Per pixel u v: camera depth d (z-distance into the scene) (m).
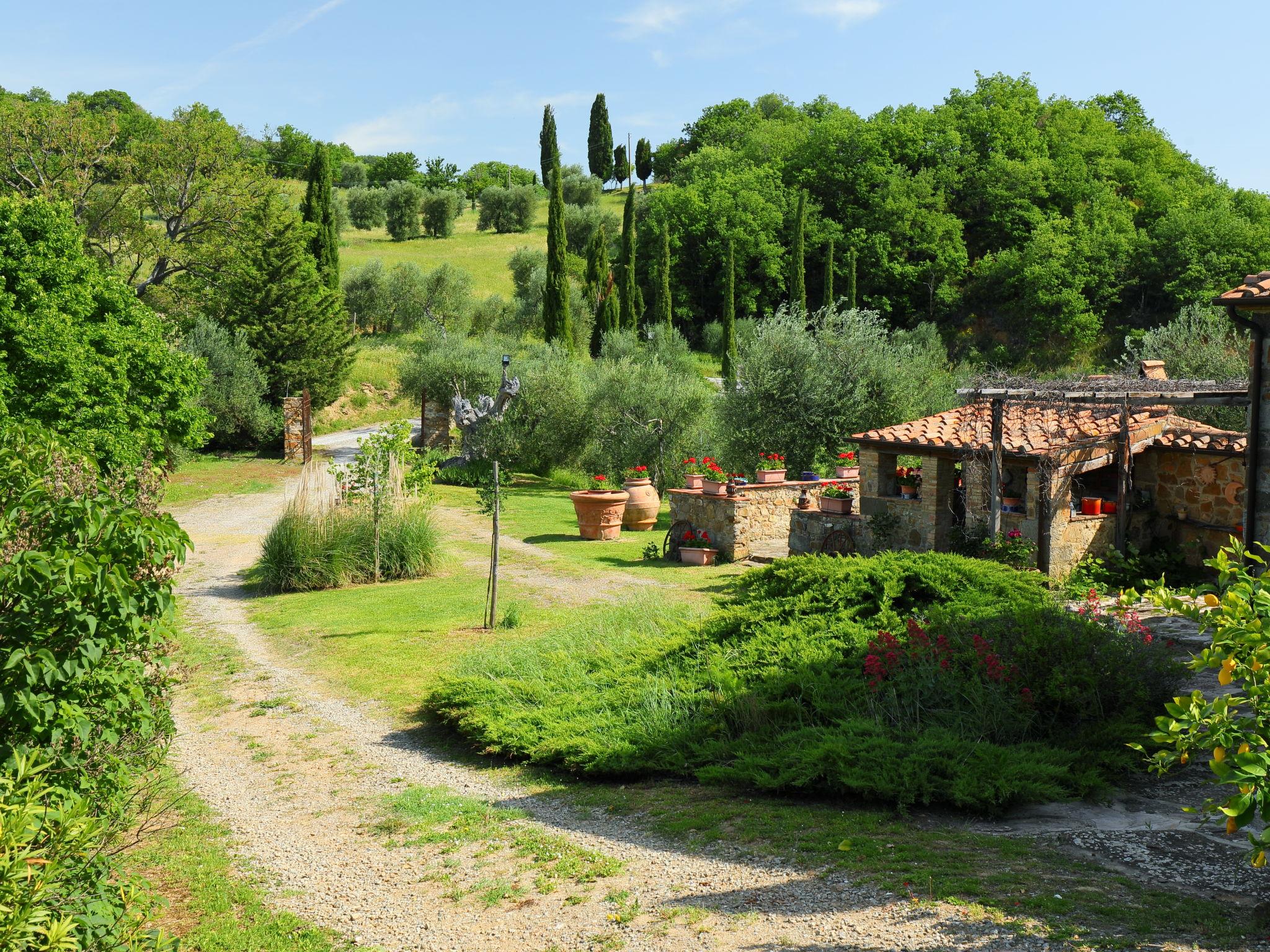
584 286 65.31
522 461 34.81
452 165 116.62
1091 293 60.84
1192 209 63.69
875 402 26.05
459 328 62.03
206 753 8.66
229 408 37.50
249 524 24.66
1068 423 15.13
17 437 4.86
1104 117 76.69
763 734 7.60
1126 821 5.77
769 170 73.94
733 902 4.94
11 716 3.93
